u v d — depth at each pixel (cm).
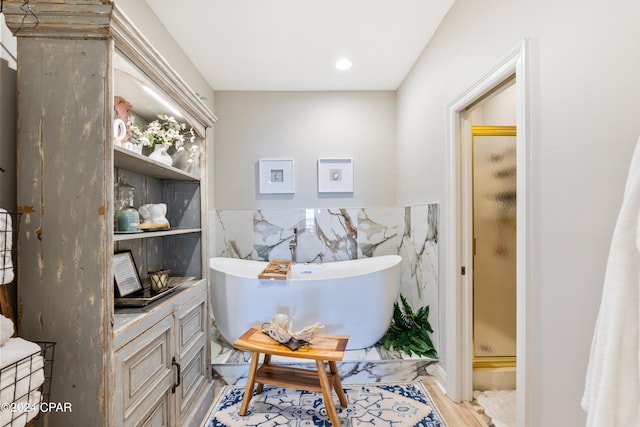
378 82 304
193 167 199
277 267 272
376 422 173
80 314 103
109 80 104
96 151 103
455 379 191
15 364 82
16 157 107
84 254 103
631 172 77
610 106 92
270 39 229
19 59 103
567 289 108
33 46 103
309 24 211
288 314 224
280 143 319
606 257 94
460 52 183
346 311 226
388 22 210
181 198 201
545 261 118
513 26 135
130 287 154
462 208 193
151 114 169
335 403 190
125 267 156
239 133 318
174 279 192
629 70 86
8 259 91
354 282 227
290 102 320
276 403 191
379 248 320
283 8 194
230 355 224
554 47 113
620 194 89
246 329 226
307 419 176
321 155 321
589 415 84
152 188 190
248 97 318
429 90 231
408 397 196
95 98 103
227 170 317
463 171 193
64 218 103
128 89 134
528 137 125
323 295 224
